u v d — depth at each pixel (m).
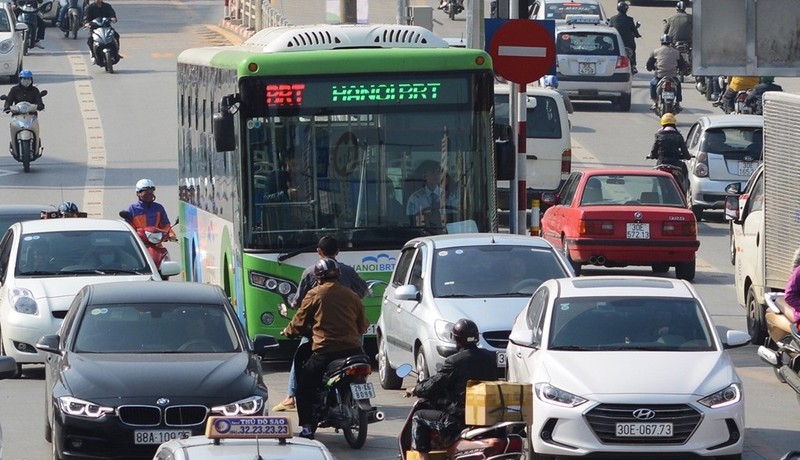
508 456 28.41
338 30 49.38
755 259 53.41
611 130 108.94
